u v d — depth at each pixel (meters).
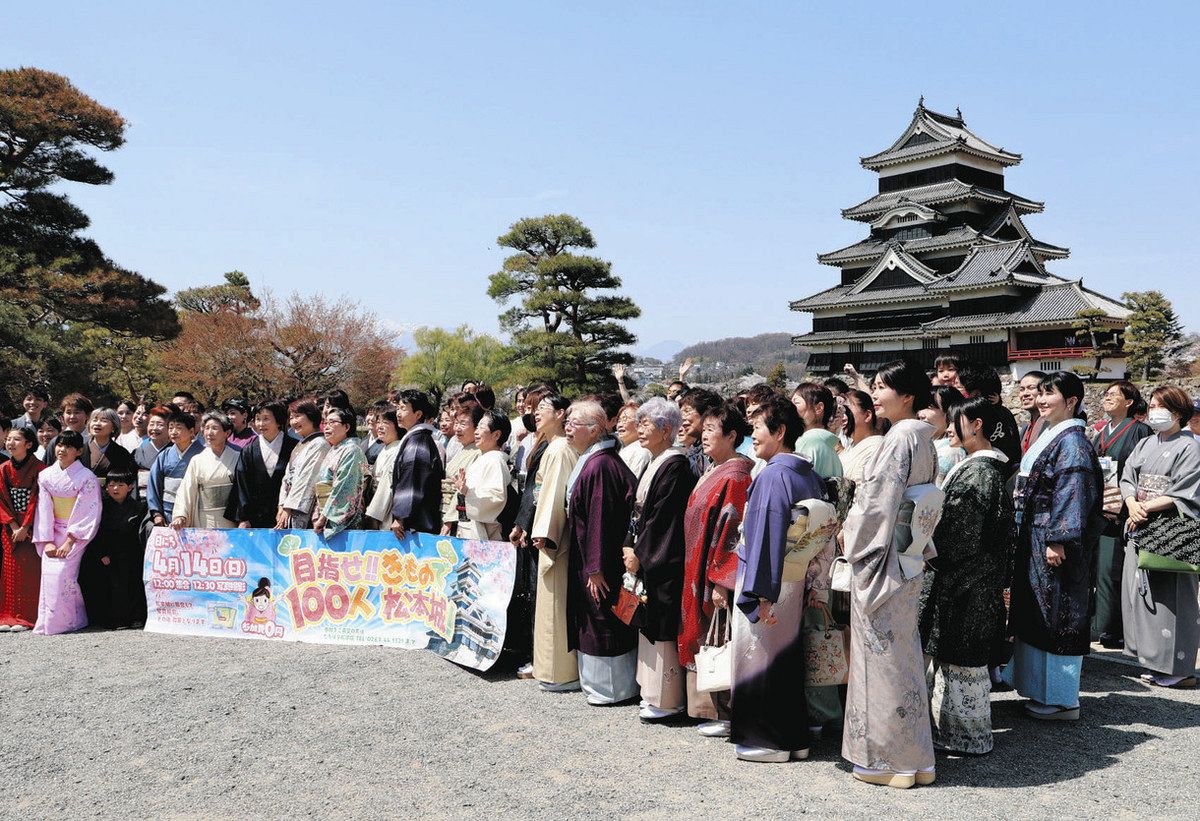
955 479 4.27
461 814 3.63
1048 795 3.72
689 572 4.53
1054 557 4.60
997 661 4.38
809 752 4.31
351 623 6.58
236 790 3.94
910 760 3.81
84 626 7.38
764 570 3.96
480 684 5.57
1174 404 5.33
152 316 27.61
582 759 4.24
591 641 5.14
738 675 4.20
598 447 5.21
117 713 5.02
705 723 4.68
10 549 7.38
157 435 7.96
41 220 26.98
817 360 53.03
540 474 5.50
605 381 47.50
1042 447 4.75
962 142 49.75
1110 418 6.70
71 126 26.88
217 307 45.72
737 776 3.99
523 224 49.34
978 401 4.30
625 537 5.08
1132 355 41.25
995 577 4.21
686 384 7.72
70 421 7.48
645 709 4.83
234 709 5.05
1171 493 5.21
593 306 46.78
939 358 5.63
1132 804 3.63
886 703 3.83
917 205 49.53
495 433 6.21
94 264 26.91
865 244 53.25
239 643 6.69
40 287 25.25
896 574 3.81
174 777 4.11
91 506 7.30
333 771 4.13
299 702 5.17
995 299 44.84
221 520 7.20
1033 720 4.73
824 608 4.31
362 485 6.75
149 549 7.22
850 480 4.82
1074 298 42.34
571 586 5.33
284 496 6.89
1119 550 6.25
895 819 3.48
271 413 7.18
